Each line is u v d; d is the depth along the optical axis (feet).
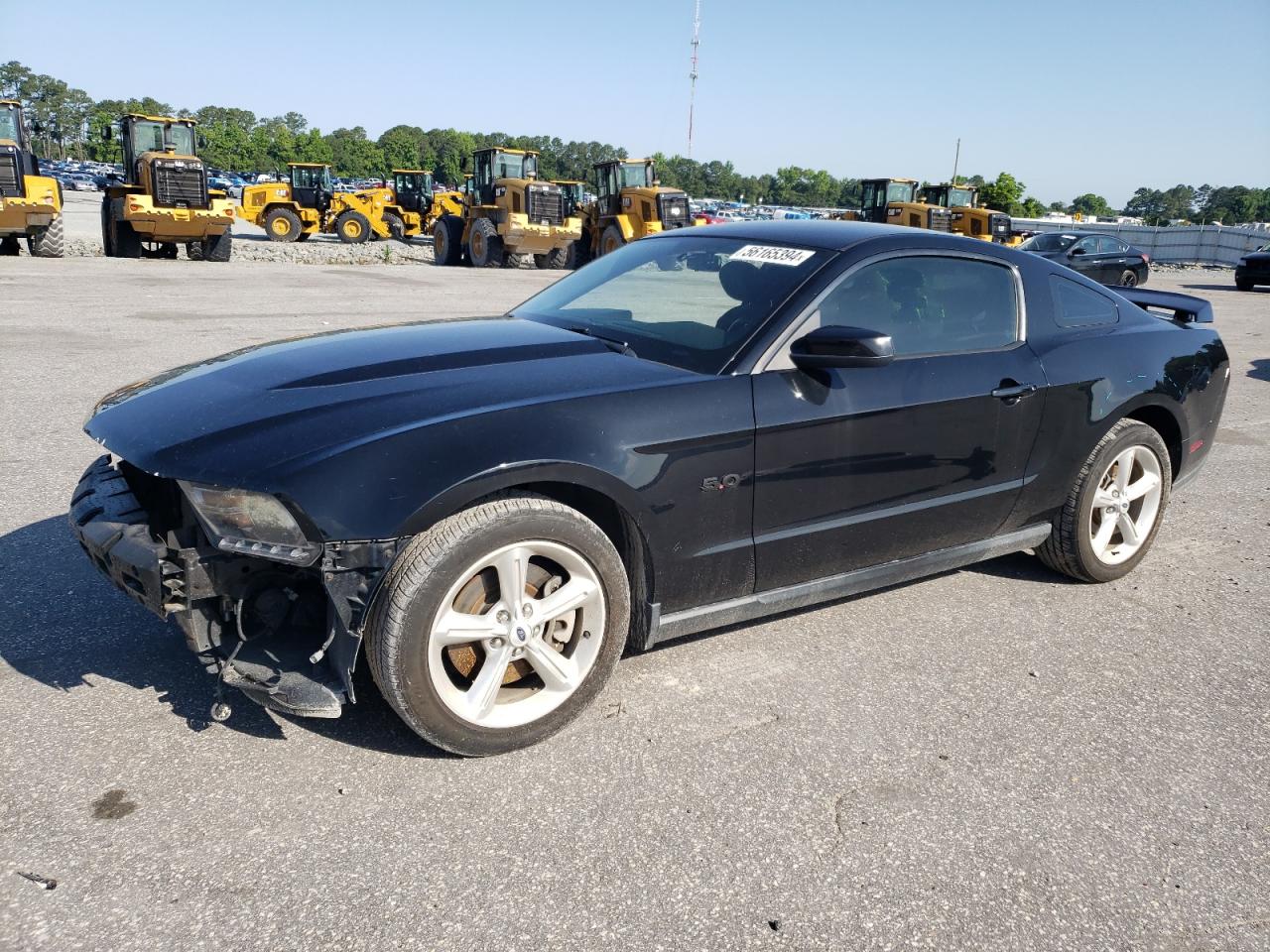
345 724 9.00
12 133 62.90
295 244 94.99
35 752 8.29
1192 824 8.20
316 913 6.64
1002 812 8.22
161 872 6.95
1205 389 14.03
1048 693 10.37
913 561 11.50
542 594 8.82
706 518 9.41
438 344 10.14
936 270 11.33
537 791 8.16
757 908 6.95
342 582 7.70
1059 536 13.01
